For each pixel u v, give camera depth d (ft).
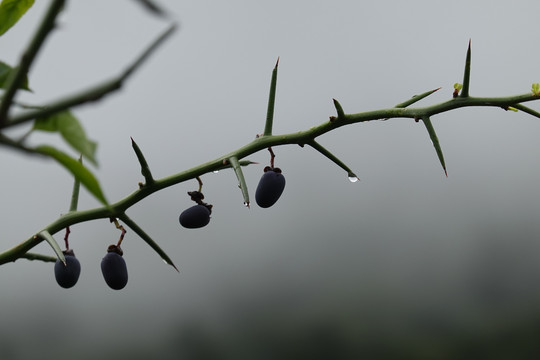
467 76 1.44
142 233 1.46
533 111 1.44
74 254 1.51
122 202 1.44
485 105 1.44
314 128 1.45
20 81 0.66
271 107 1.46
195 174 1.45
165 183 1.44
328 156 1.46
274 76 1.45
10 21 1.24
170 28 0.66
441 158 1.43
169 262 1.46
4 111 0.66
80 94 0.66
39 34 0.65
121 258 1.50
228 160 1.44
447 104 1.45
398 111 1.44
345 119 1.44
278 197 1.55
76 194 1.45
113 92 0.66
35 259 1.48
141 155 1.42
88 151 0.89
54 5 0.65
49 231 1.43
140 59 0.66
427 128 1.44
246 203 1.42
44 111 0.67
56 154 0.84
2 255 1.42
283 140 1.45
